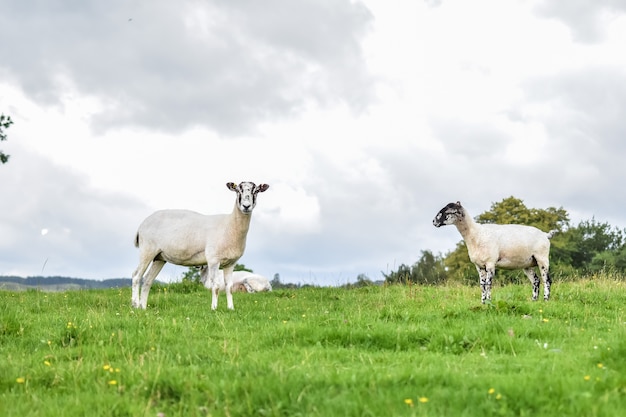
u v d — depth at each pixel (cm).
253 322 1166
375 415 557
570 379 637
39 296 1753
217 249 1456
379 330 948
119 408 613
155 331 1012
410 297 1622
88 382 693
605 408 546
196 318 1224
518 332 963
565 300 1512
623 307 1424
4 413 590
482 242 1507
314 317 1171
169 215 1531
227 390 632
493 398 588
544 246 1545
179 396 643
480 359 806
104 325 1055
